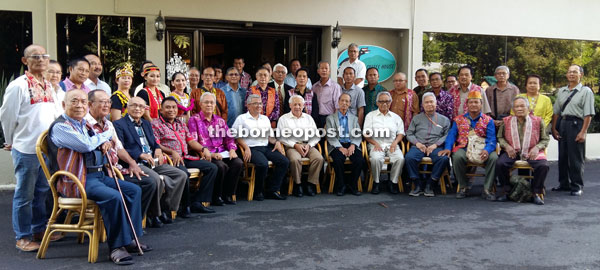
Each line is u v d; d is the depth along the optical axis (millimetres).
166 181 4648
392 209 5328
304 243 4098
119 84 5109
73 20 6746
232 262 3633
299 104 6051
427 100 6242
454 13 8453
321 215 5039
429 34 8414
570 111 6195
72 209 3678
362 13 7996
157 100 5352
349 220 4848
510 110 6430
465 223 4770
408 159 6086
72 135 3539
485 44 8688
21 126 3809
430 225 4684
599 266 3613
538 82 6367
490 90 6602
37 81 3889
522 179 5766
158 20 6914
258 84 6406
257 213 5113
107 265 3566
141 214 4160
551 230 4539
